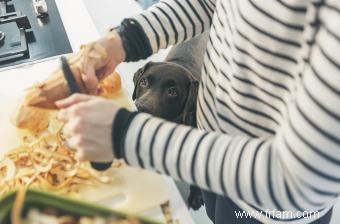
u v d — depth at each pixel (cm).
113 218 35
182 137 43
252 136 53
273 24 41
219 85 56
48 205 34
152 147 43
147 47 64
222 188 42
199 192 83
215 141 42
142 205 59
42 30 93
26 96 65
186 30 66
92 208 35
